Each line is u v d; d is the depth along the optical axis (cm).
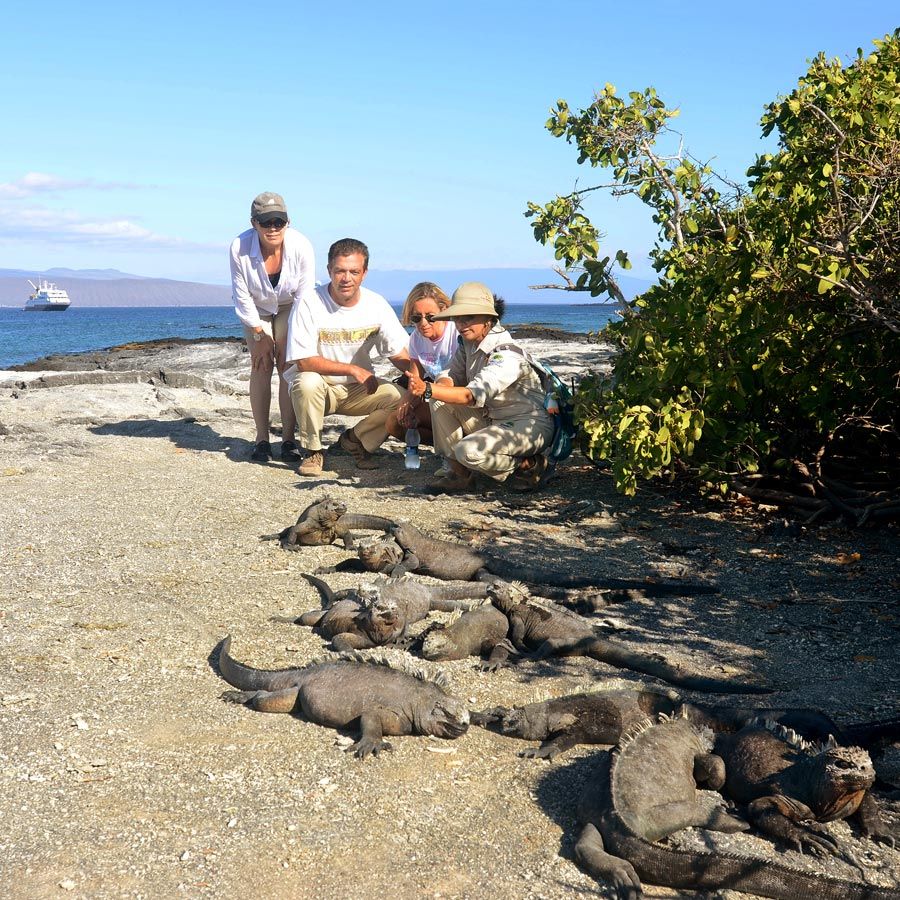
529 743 438
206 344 2900
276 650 533
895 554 696
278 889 326
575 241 912
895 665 512
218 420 1270
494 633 550
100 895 320
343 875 335
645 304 862
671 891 330
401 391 976
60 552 697
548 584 643
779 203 784
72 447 1078
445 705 436
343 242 916
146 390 1468
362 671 457
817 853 351
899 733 410
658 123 969
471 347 870
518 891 328
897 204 730
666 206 995
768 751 382
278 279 970
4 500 846
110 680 488
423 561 679
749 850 354
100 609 585
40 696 467
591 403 855
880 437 867
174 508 827
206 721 449
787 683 493
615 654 524
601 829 349
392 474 965
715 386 770
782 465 812
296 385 936
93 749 418
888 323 670
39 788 385
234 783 393
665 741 388
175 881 329
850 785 348
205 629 561
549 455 893
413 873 337
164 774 399
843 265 711
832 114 690
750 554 709
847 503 778
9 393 1445
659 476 921
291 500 862
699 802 381
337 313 941
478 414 889
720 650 539
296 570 673
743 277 746
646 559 702
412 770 409
